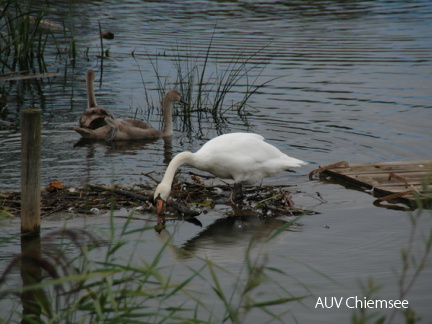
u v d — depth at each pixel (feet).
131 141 57.00
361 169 48.49
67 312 22.38
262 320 27.89
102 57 83.41
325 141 55.93
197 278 31.32
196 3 127.75
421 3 127.85
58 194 42.04
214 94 70.79
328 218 39.99
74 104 67.10
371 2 129.90
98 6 120.98
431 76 76.74
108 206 40.68
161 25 104.63
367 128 59.26
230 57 84.17
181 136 58.59
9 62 82.48
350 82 74.13
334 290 30.37
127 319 22.57
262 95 69.97
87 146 54.95
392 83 73.87
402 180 44.88
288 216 40.55
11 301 29.07
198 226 38.73
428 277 31.63
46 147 54.19
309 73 77.87
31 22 96.63
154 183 45.75
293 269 32.63
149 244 35.60
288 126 60.23
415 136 56.95
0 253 33.91
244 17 112.57
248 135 43.37
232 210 41.42
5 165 48.57
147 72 78.54
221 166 42.04
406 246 35.47
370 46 91.61
